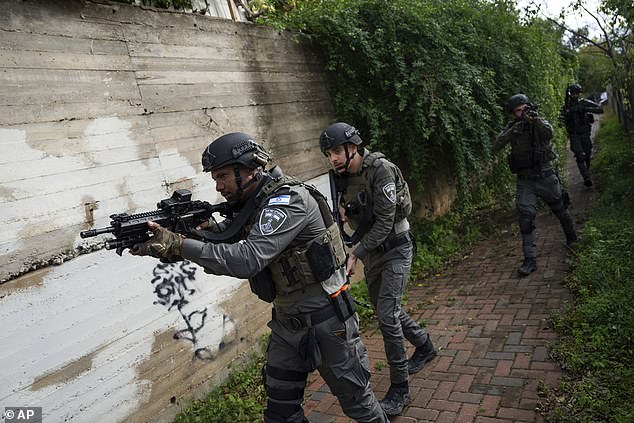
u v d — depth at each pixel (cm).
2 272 232
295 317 215
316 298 214
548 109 741
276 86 447
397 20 538
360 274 545
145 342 300
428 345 343
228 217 224
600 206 641
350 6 518
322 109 515
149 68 321
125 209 295
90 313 270
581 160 816
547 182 488
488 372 318
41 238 249
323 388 337
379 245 306
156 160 320
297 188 209
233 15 462
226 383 353
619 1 585
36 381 241
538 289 443
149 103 319
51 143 259
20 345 236
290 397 220
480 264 552
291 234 197
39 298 246
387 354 299
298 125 474
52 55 263
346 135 296
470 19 641
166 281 317
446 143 620
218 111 375
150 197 313
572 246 517
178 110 340
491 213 771
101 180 283
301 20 499
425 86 535
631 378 273
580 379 289
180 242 188
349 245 313
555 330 354
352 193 312
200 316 340
